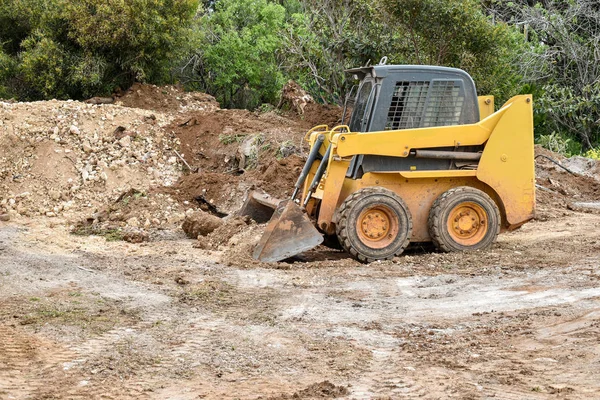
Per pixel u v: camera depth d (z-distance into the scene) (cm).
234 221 1277
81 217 1538
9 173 1705
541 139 2722
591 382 555
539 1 3431
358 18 2411
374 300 881
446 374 594
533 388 548
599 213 1697
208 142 1914
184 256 1170
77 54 2445
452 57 2273
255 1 2962
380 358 654
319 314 820
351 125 1210
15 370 620
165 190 1622
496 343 680
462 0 2203
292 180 1612
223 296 909
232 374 613
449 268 1051
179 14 2522
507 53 2422
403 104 1155
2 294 898
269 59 2930
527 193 1189
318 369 623
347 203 1112
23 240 1280
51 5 2445
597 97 2798
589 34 3103
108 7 2358
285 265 1081
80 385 584
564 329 705
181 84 2738
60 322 776
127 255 1177
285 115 2216
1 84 2555
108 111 1980
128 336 727
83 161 1770
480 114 1274
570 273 963
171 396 559
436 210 1148
